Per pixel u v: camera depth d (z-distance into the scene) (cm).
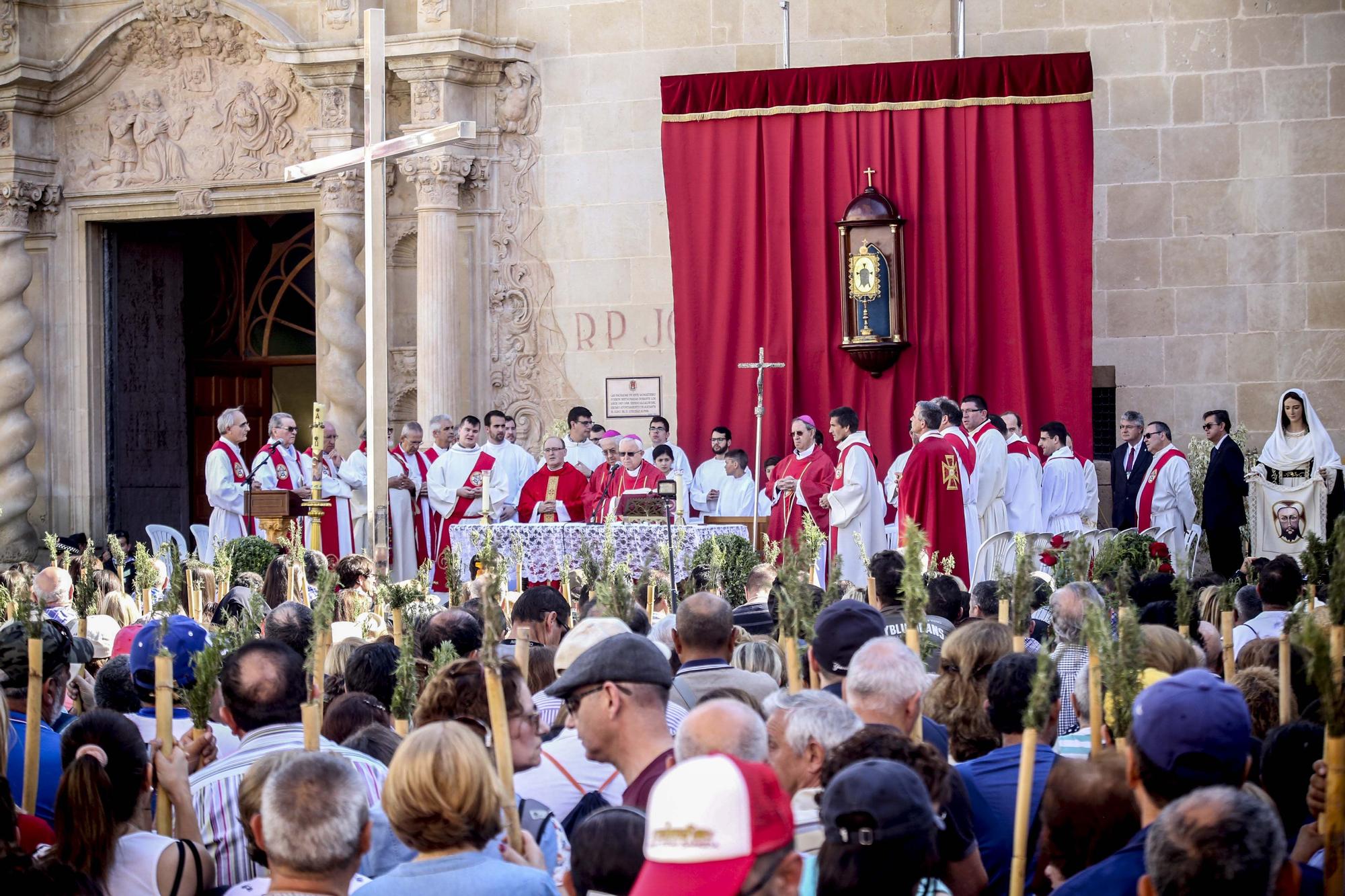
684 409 1750
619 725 443
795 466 1508
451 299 1858
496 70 1878
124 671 584
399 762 364
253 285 2192
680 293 1747
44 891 380
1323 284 1675
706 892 264
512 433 1780
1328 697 367
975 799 454
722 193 1730
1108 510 1730
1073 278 1641
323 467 1650
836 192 1702
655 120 1845
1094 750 441
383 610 898
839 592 684
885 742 372
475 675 474
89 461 2084
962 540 1402
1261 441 1694
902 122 1678
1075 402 1641
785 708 415
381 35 1448
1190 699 348
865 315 1673
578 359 1872
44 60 2038
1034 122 1645
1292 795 448
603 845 357
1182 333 1714
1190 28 1703
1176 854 295
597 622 529
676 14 1836
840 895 304
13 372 2038
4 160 2025
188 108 2016
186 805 449
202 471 2225
